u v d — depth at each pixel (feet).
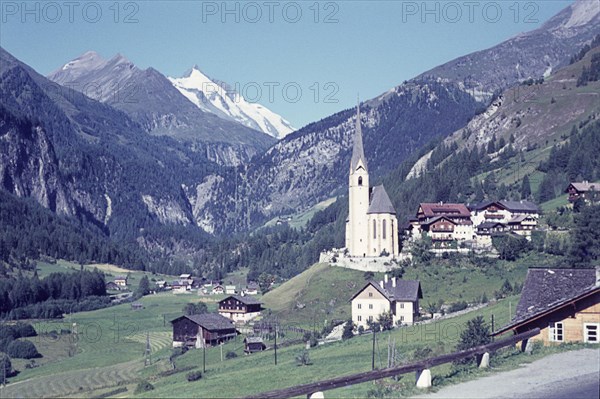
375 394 209.15
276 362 420.36
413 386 211.61
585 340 254.27
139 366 586.86
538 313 256.73
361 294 607.78
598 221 613.11
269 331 632.38
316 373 342.64
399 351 368.68
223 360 527.81
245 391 305.32
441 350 331.36
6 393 531.91
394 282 618.44
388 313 573.74
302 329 626.64
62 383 544.62
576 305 255.50
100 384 517.55
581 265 585.63
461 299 635.66
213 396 301.02
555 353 242.37
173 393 329.93
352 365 355.36
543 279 279.49
